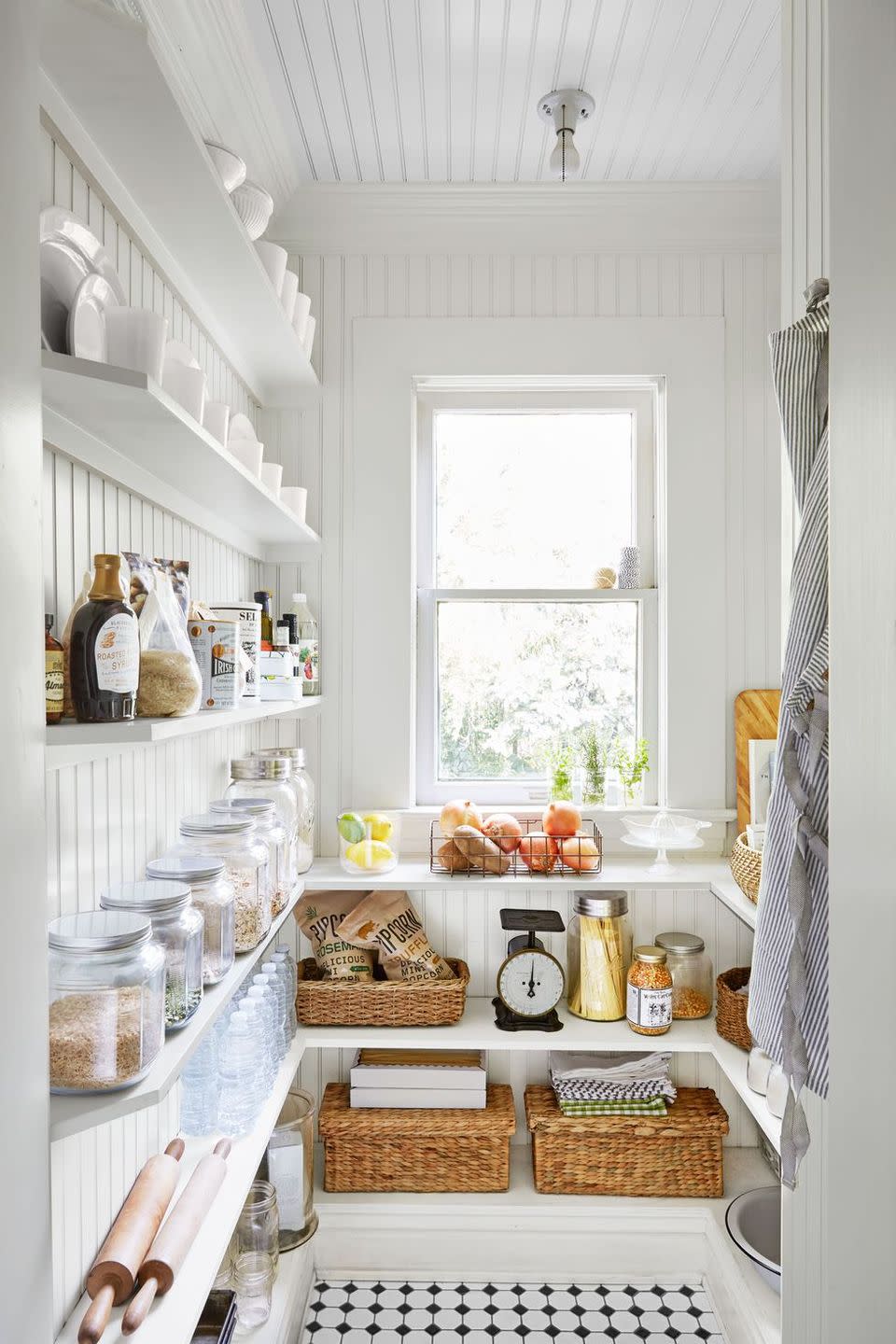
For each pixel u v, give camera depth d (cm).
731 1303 191
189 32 153
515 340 241
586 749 249
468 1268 217
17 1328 76
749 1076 193
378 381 243
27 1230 79
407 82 187
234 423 182
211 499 168
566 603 254
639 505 254
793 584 108
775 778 111
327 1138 221
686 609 243
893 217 57
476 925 243
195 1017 123
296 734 243
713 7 165
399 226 239
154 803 153
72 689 102
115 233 134
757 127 207
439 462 254
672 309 242
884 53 58
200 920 125
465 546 255
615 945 226
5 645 76
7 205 77
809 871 106
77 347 108
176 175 129
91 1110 93
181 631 126
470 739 254
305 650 226
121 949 101
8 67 77
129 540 141
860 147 61
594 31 171
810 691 105
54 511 115
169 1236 125
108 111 115
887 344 58
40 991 82
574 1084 225
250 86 181
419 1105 223
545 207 236
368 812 236
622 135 210
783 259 152
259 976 185
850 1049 62
